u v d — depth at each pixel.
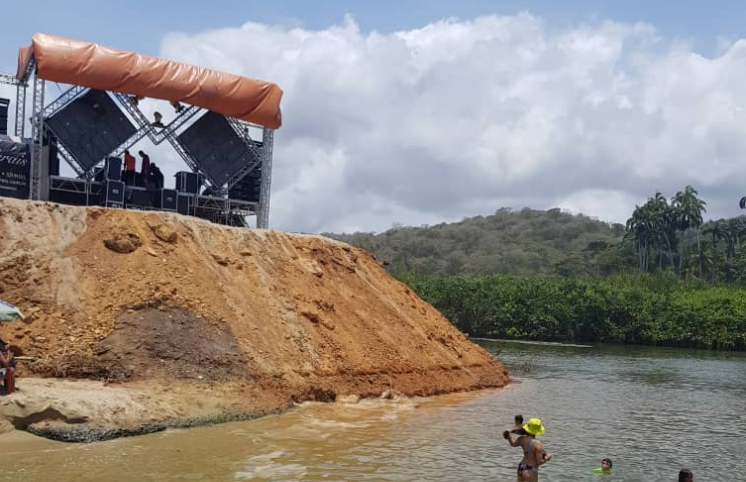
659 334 70.75
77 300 20.88
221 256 25.45
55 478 13.45
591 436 20.66
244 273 25.53
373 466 15.67
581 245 169.25
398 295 32.78
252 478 14.23
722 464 17.48
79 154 30.44
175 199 31.80
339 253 31.72
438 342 31.14
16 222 22.59
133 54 30.59
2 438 15.33
